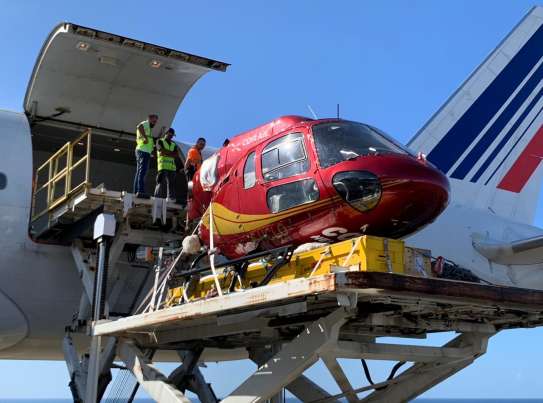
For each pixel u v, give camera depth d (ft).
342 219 22.03
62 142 49.08
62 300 38.63
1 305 37.24
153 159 50.26
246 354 53.26
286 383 20.90
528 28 61.21
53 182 36.73
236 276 23.06
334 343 20.03
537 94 61.21
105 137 48.78
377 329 25.76
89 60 40.86
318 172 22.21
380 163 21.63
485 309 21.99
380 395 26.30
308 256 21.48
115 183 52.31
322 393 29.27
